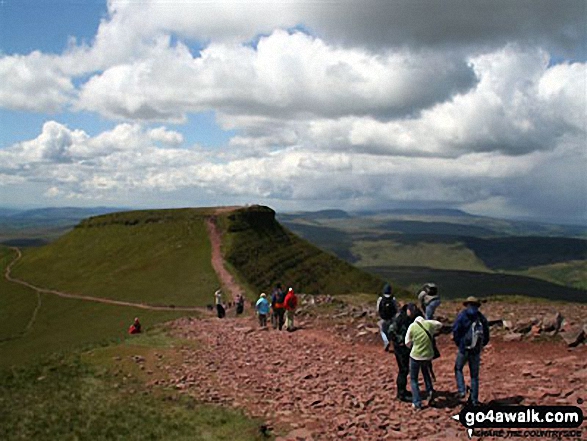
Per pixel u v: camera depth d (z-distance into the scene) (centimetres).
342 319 2872
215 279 11525
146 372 2180
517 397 1334
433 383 1614
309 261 15825
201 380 2005
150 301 10238
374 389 1645
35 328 9531
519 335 2064
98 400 1861
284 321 3052
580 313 2492
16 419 1733
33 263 17000
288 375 1953
